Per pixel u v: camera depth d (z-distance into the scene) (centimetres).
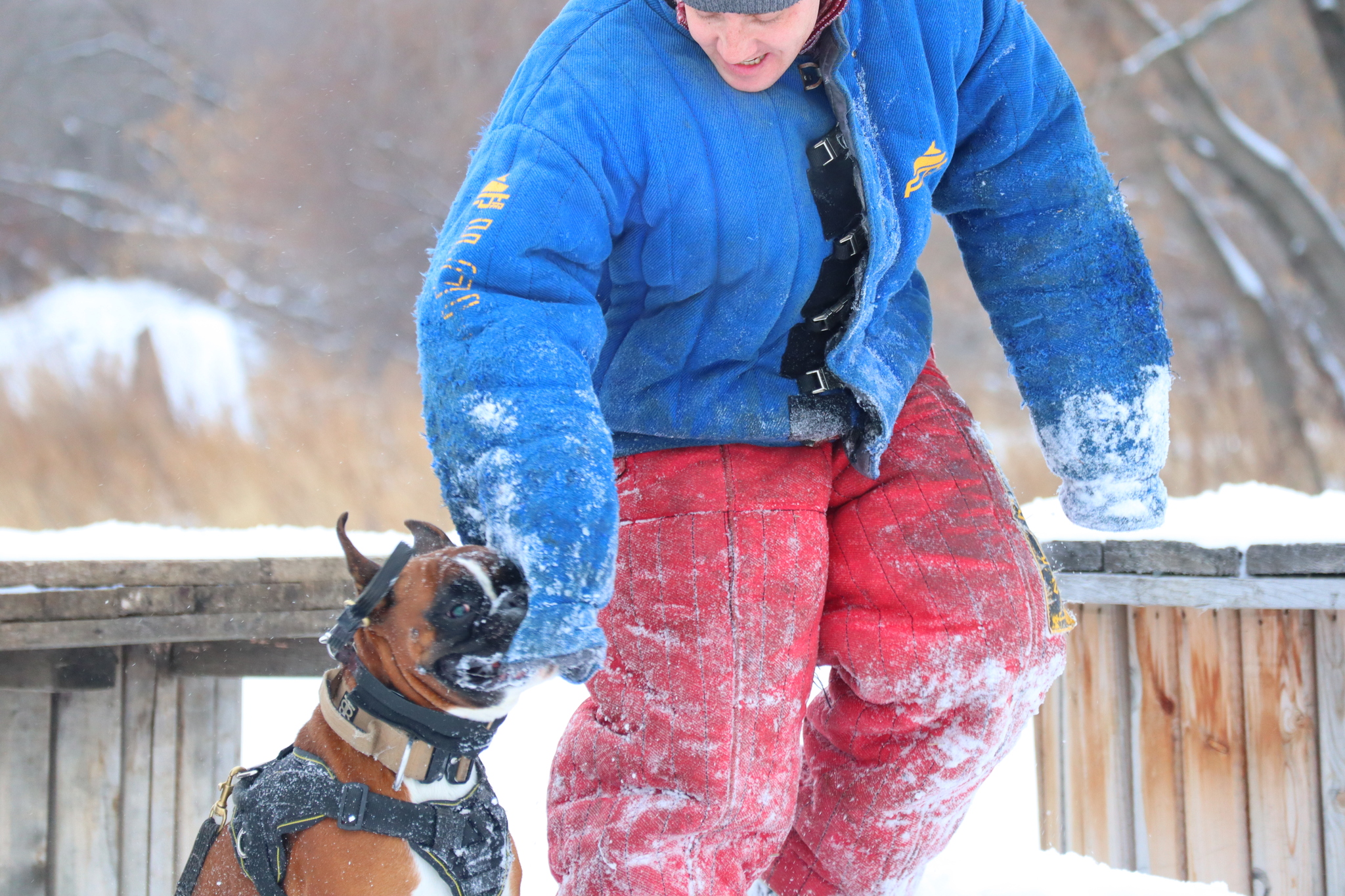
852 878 351
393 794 313
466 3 3412
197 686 507
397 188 3316
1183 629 478
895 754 341
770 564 324
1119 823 492
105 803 479
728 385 327
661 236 308
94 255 3175
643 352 324
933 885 443
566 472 267
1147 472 369
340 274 3184
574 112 297
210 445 1728
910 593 334
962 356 2700
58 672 458
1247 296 2234
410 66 3409
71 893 471
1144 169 2459
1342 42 2250
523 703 859
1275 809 453
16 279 3136
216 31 3594
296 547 523
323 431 1820
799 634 327
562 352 279
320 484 1669
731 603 321
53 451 1661
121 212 3272
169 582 457
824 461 341
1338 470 2047
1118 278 365
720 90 306
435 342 281
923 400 358
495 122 310
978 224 376
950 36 330
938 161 329
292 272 3167
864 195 307
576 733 338
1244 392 2175
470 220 290
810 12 295
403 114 3394
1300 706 448
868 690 339
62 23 3569
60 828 470
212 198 3316
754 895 371
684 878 315
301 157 3325
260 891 306
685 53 306
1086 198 365
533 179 290
